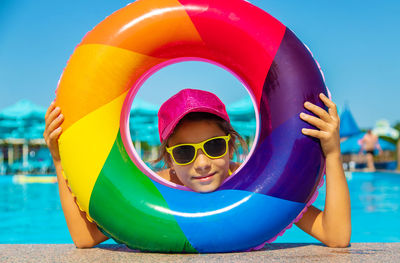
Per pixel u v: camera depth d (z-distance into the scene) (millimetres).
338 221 2064
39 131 16734
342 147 18062
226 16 2096
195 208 1980
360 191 7684
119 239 2014
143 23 2102
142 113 16266
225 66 2283
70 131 2025
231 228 1925
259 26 2102
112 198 1975
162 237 1935
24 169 15703
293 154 1987
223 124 2340
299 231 4324
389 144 19797
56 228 4414
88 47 2094
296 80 2045
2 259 1906
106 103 2072
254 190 1980
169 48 2162
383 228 4160
